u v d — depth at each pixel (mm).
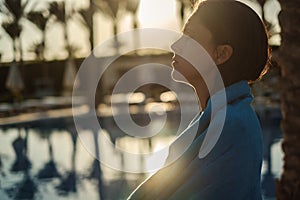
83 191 10547
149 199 1077
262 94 22750
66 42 38594
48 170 13273
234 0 1124
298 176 3908
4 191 11047
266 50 1163
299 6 3805
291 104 3898
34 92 39562
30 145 18172
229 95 1101
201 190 1048
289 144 3947
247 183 1052
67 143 18203
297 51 3814
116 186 10719
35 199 10195
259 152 1076
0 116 26844
